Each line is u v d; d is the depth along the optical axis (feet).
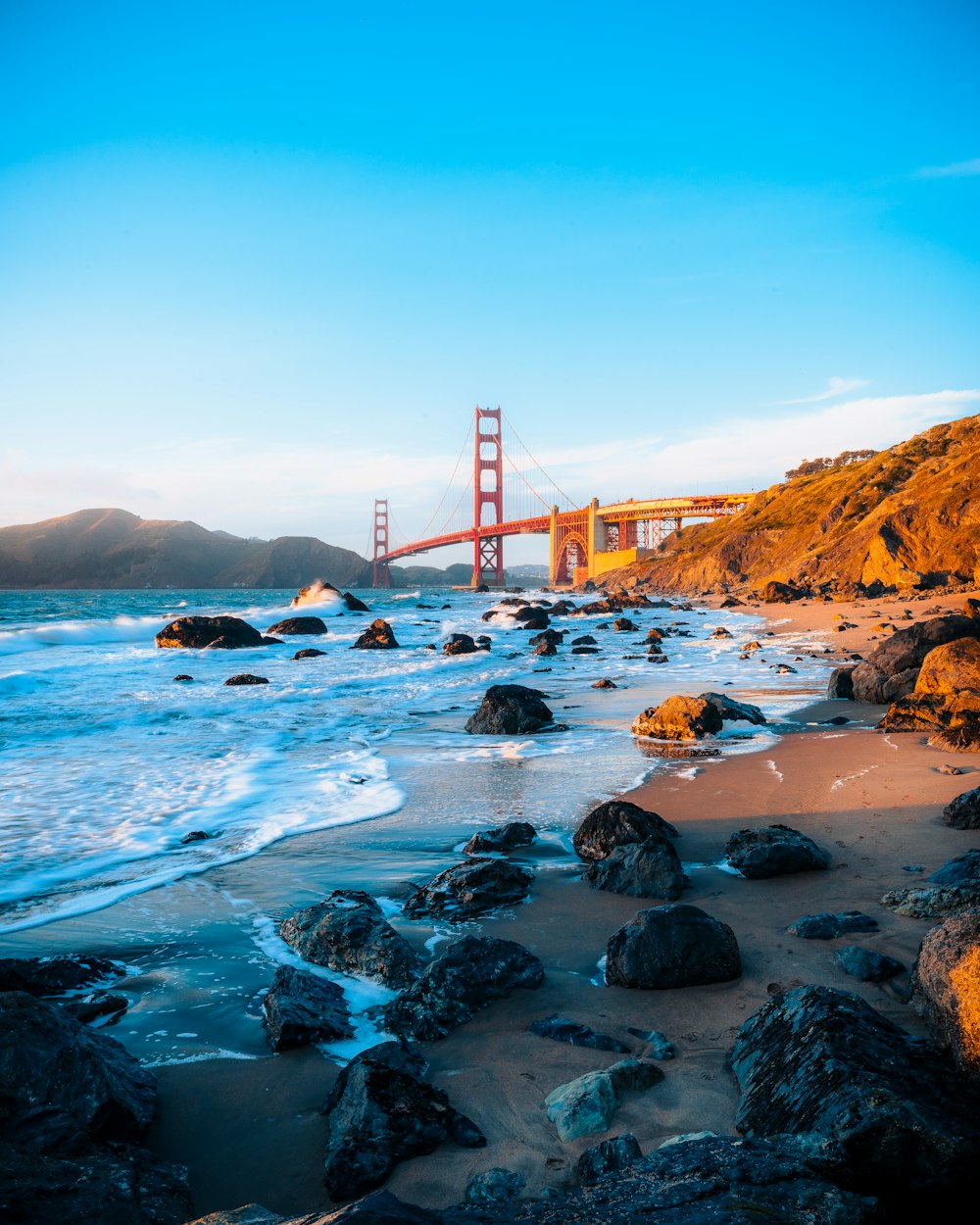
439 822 25.90
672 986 14.37
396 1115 10.49
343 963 15.92
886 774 29.04
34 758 36.73
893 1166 8.62
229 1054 12.96
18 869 21.80
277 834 24.90
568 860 22.13
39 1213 8.48
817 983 14.15
